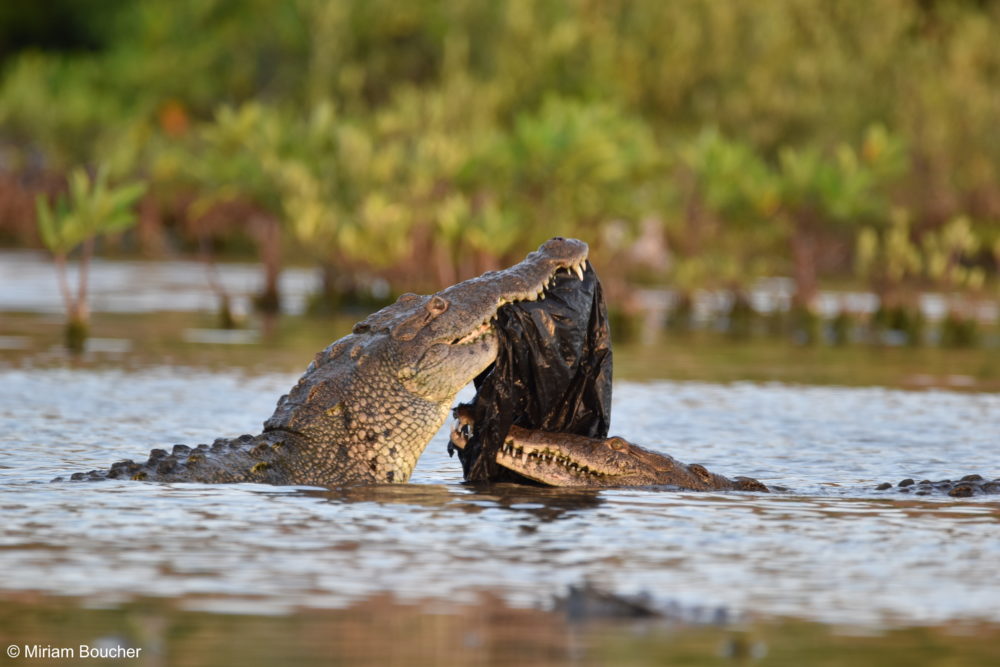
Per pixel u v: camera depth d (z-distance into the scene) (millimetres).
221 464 30406
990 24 145000
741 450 37781
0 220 134500
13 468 32188
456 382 31625
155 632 19016
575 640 18891
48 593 20812
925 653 18516
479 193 86812
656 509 28203
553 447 31547
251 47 154750
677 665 17969
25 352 58750
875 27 142375
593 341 33062
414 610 20156
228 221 121062
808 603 20812
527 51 129500
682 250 111875
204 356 58625
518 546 24328
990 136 132750
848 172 87375
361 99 140000
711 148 92812
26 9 199000
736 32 136875
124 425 39781
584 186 86688
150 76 156750
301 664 17844
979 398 49781
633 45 135000
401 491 30078
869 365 60750
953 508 28859
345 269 82438
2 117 146250
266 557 23156
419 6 140625
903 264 82125
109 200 64562
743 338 73188
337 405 31547
